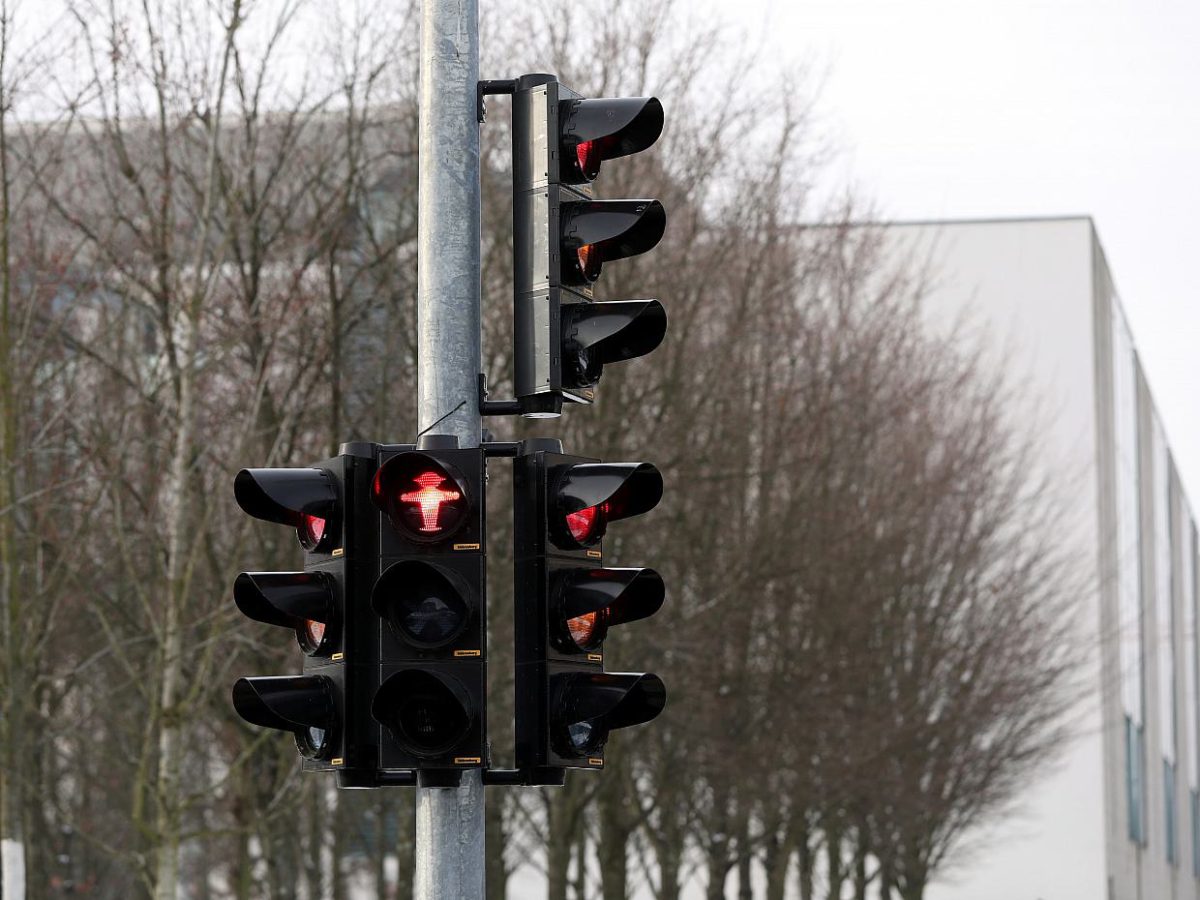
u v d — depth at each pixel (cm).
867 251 6875
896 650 7056
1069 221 11644
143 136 4203
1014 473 8181
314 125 4853
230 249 4506
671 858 6900
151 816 5866
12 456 3562
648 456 5434
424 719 1340
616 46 5288
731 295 5609
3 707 3578
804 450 5894
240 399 4369
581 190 1457
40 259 3838
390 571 1334
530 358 1407
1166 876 14625
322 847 7562
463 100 1466
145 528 3916
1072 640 8444
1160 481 16100
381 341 5006
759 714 6162
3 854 3456
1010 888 10925
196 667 4378
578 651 1391
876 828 7619
